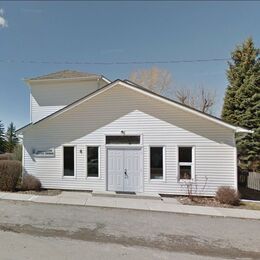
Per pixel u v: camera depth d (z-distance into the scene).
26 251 5.90
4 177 14.06
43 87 19.12
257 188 16.94
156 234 7.50
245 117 21.95
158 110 13.91
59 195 13.16
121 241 6.82
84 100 14.50
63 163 14.84
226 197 12.04
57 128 14.98
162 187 13.68
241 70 23.27
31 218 8.77
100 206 10.82
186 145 13.56
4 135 55.72
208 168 13.34
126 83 13.99
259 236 7.54
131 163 14.09
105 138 14.43
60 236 7.05
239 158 21.89
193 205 11.60
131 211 10.19
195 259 5.80
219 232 7.86
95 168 14.52
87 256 5.75
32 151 15.20
